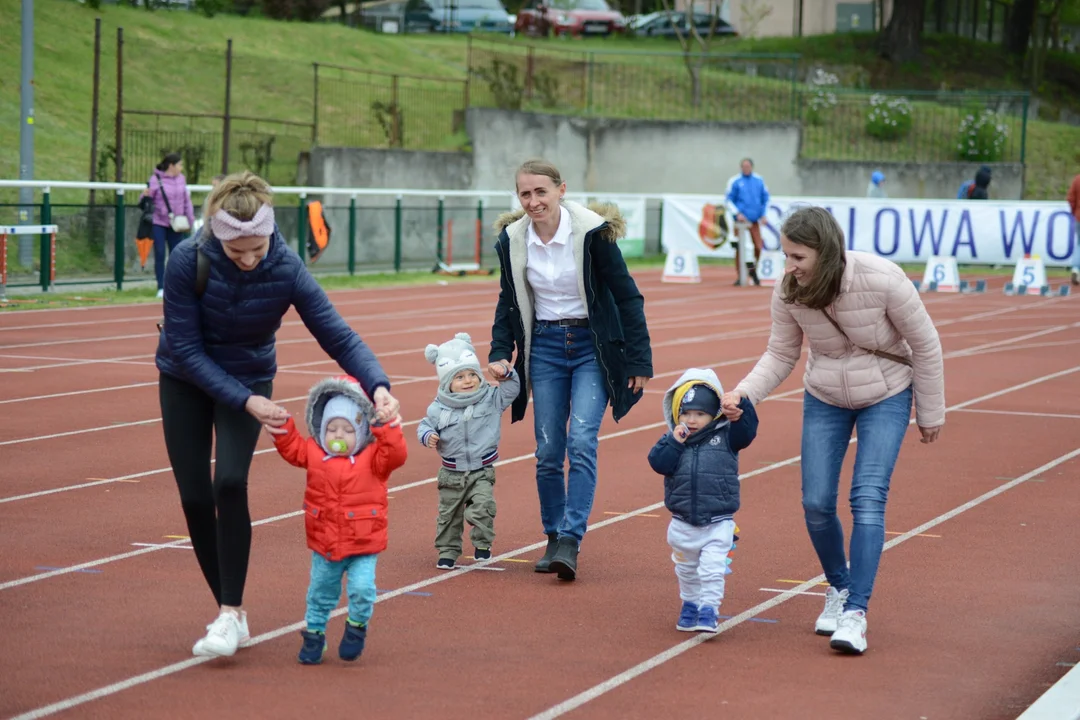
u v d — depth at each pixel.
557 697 7.73
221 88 52.44
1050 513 13.09
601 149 56.53
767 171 57.09
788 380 22.94
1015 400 20.72
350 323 29.67
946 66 79.94
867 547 8.69
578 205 10.55
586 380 10.59
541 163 10.34
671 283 43.28
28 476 14.05
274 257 8.15
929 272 42.09
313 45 62.03
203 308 8.14
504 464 15.34
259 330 8.34
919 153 60.94
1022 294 40.53
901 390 8.91
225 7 64.88
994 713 7.58
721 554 9.01
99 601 9.63
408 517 12.64
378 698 7.66
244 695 7.67
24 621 9.11
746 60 67.56
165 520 12.20
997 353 26.61
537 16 76.81
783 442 17.03
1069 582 10.59
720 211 50.22
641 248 52.38
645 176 56.88
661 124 56.72
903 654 8.70
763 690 7.92
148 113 41.12
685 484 9.00
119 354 23.72
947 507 13.34
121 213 33.75
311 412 8.24
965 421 18.75
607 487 14.15
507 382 10.87
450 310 32.84
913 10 78.38
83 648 8.53
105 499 13.05
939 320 32.91
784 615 9.62
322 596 8.23
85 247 33.53
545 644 8.81
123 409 18.34
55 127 45.16
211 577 8.64
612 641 8.91
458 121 53.28
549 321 10.70
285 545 11.42
